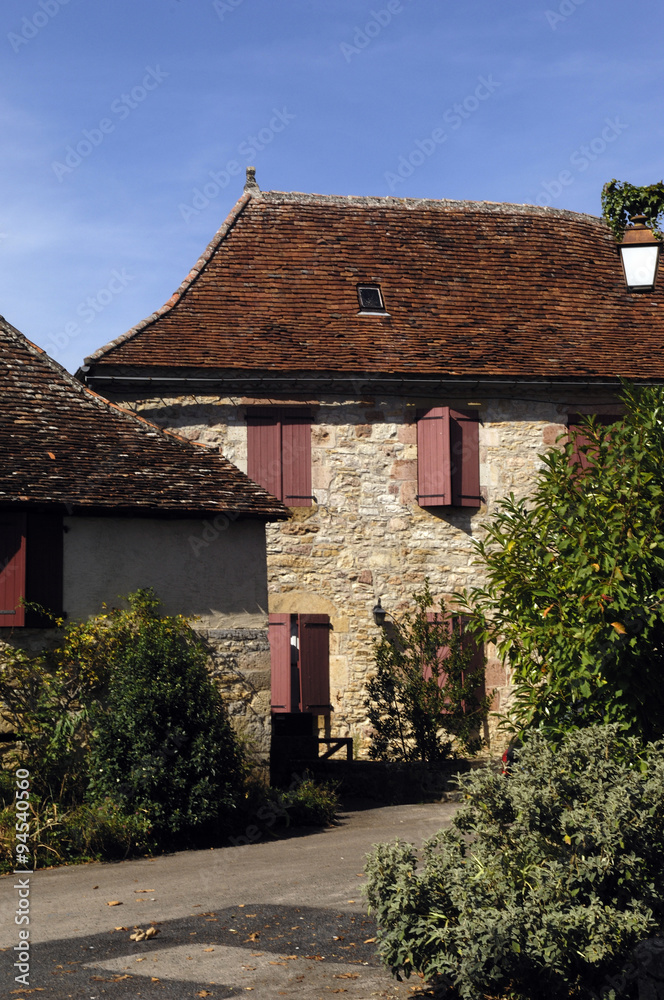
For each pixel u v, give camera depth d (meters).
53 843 8.90
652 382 15.35
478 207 18.16
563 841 4.86
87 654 10.23
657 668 5.95
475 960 4.49
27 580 10.33
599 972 4.61
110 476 11.01
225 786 9.70
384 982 5.15
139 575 10.86
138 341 14.49
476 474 15.02
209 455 12.04
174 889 7.43
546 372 15.16
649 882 4.73
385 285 16.33
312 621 14.28
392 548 14.71
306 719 13.30
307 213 17.23
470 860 4.99
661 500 5.91
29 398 11.72
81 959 5.62
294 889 7.21
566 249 17.81
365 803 12.27
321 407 14.80
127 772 9.50
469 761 12.80
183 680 9.92
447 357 15.16
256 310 15.48
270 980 5.20
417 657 13.66
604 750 5.13
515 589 6.38
